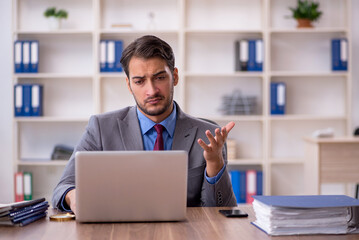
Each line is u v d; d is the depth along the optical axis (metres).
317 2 4.75
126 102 4.77
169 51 1.89
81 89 4.75
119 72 4.50
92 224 1.52
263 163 4.55
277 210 1.40
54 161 4.52
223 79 4.77
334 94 4.81
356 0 4.75
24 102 4.48
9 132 4.70
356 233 1.44
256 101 4.76
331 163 3.79
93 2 4.49
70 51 4.71
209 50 4.75
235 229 1.46
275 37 4.77
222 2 4.73
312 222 1.42
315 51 4.78
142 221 1.54
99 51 4.52
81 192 1.51
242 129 4.79
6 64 4.68
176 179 1.53
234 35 4.75
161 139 2.02
